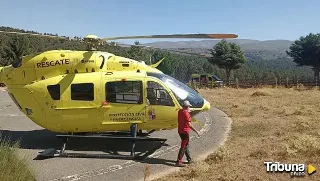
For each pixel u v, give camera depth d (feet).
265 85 123.75
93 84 34.12
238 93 97.14
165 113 33.19
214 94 96.94
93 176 26.43
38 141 39.34
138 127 33.91
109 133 37.27
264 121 46.70
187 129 28.45
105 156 31.83
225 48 179.63
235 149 31.68
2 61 162.40
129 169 28.07
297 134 34.94
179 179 24.30
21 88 36.37
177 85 34.50
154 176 26.04
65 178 26.00
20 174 22.34
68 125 34.88
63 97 34.50
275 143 32.14
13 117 57.41
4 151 24.45
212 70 347.56
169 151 34.09
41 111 35.40
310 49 163.43
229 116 55.72
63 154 32.42
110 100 33.88
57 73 35.73
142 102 33.42
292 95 81.46
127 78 33.86
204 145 35.81
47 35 32.40
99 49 37.35
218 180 22.90
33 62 36.17
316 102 63.52
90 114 34.17
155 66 38.96
